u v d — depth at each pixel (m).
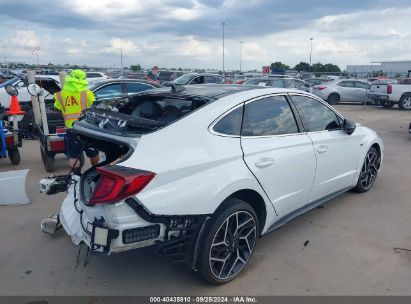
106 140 3.08
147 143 2.89
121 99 4.01
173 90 3.71
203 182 3.03
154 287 3.31
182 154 2.98
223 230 3.22
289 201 3.93
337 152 4.60
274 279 3.43
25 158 8.17
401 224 4.60
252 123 3.57
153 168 2.81
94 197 2.74
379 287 3.31
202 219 3.04
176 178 2.90
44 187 4.14
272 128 3.77
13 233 4.32
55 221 4.22
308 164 4.07
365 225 4.56
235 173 3.23
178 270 3.58
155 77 30.47
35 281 3.39
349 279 3.43
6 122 8.34
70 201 3.69
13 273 3.51
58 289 3.28
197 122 3.17
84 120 3.65
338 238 4.22
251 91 3.74
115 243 2.76
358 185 5.47
